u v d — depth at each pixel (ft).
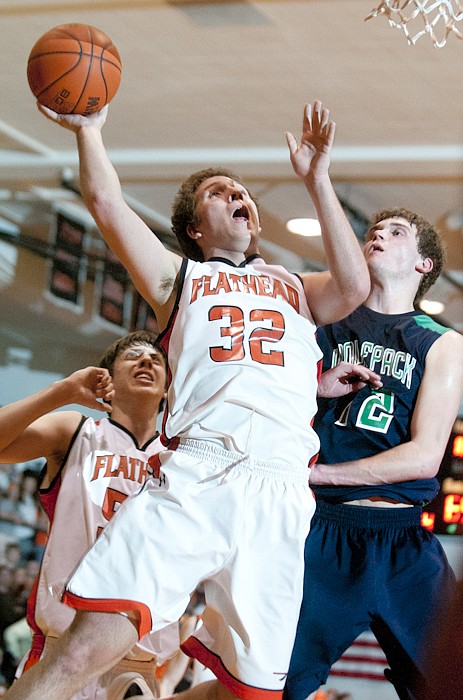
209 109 24.88
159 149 27.73
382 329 10.37
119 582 7.64
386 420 10.00
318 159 8.14
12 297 35.55
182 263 8.77
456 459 14.10
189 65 22.49
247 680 8.08
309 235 32.65
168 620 7.88
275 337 8.59
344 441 10.03
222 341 8.42
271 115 24.93
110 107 25.26
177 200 9.75
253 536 8.01
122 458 11.39
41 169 29.43
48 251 33.60
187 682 21.20
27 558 32.73
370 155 26.55
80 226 33.99
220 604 8.18
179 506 7.86
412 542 9.77
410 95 23.11
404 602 9.56
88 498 11.04
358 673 30.71
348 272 8.38
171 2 19.52
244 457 8.12
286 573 8.10
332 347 10.45
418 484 9.95
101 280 35.86
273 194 29.63
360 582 9.52
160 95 24.25
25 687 7.47
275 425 8.27
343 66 21.86
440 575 9.59
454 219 29.30
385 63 21.47
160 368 11.84
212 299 8.61
